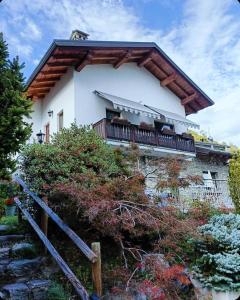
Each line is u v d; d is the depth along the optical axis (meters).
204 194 15.92
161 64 21.61
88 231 7.93
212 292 7.21
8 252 7.09
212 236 7.70
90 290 6.02
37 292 5.77
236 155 18.33
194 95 23.38
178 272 6.15
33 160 8.47
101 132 16.66
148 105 21.50
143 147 18.11
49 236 8.11
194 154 21.52
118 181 7.50
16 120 6.57
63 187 7.05
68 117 17.88
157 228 6.80
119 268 6.59
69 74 18.30
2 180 6.82
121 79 20.31
